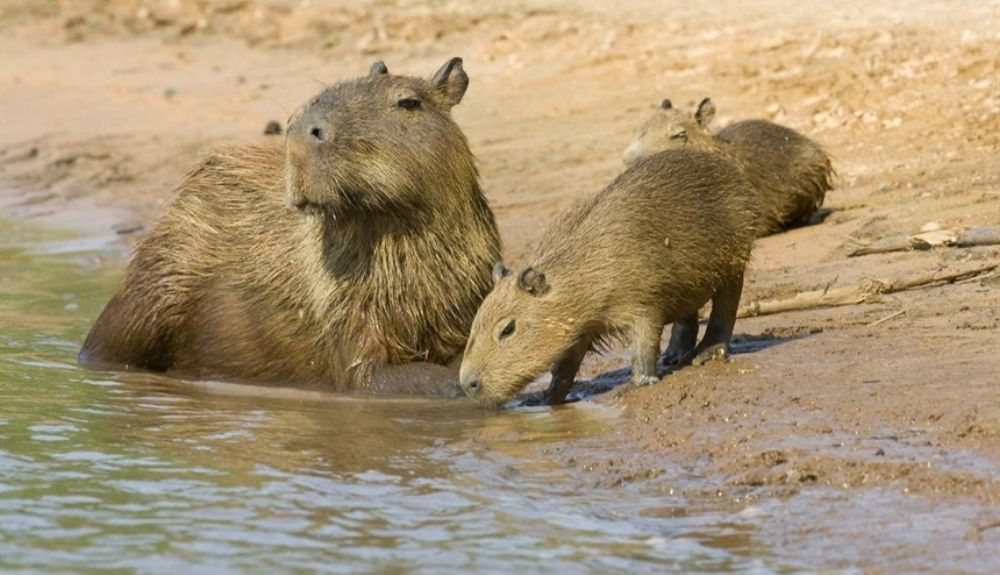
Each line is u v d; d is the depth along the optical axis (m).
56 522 9.47
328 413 12.24
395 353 13.16
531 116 25.94
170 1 38.94
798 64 25.12
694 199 11.76
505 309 11.62
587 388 12.53
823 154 17.88
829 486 9.20
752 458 9.75
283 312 13.78
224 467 10.61
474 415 11.94
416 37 33.38
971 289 13.42
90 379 13.97
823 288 14.28
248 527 9.34
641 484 9.71
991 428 9.60
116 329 14.75
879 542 8.38
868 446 9.63
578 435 10.88
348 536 9.14
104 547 9.02
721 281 11.98
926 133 20.27
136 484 10.23
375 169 12.48
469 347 11.77
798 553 8.39
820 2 29.25
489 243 13.39
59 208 24.95
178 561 8.77
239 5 37.94
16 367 14.52
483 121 25.92
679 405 11.11
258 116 29.97
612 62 28.19
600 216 11.70
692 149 12.47
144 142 28.55
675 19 29.95
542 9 32.22
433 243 12.97
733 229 11.92
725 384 11.43
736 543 8.62
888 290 13.65
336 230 13.21
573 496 9.66
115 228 23.38
